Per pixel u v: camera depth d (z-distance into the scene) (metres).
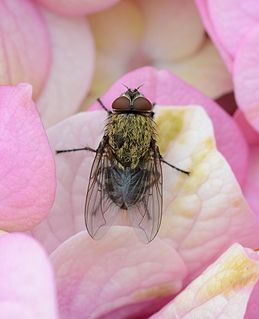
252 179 0.09
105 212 0.08
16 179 0.08
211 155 0.08
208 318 0.08
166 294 0.08
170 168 0.08
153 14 0.10
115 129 0.09
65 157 0.08
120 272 0.08
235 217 0.08
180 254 0.08
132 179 0.08
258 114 0.09
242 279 0.08
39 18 0.09
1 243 0.07
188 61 0.10
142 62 0.10
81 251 0.08
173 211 0.08
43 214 0.08
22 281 0.07
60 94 0.09
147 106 0.09
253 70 0.09
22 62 0.09
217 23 0.09
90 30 0.10
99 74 0.10
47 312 0.06
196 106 0.09
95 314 0.08
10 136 0.08
